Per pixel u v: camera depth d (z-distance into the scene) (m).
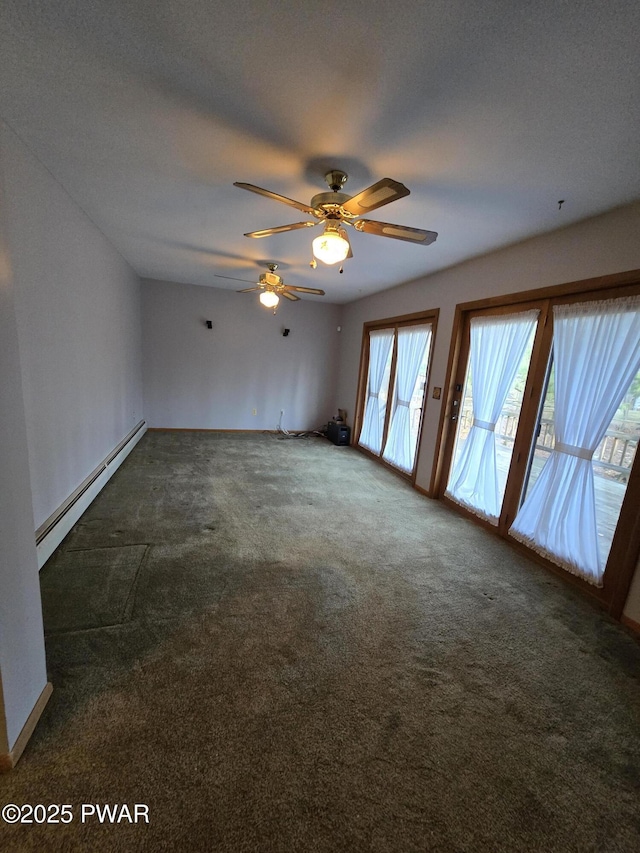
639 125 1.56
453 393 3.97
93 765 1.26
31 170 2.20
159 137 1.94
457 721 1.53
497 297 3.31
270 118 1.72
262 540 2.93
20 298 2.14
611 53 1.23
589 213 2.42
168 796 1.19
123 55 1.41
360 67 1.38
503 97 1.47
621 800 1.29
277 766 1.30
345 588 2.39
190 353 6.40
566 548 2.67
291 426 7.21
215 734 1.39
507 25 1.17
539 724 1.55
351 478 4.70
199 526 3.09
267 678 1.66
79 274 3.05
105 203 2.88
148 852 1.06
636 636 2.15
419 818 1.19
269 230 2.34
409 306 4.76
